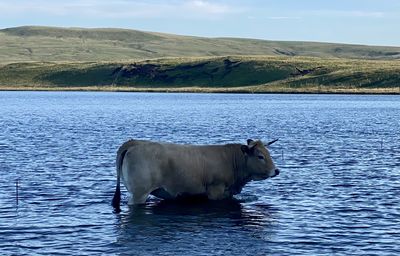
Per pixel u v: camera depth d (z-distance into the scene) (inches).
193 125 2640.3
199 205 983.6
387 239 799.7
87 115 3405.5
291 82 6973.4
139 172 965.8
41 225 868.6
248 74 7647.6
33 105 4594.0
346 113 3535.9
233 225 871.1
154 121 2903.5
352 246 771.4
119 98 5930.1
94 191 1099.3
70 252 749.3
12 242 788.0
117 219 901.8
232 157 1021.2
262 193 1084.5
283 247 768.3
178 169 979.3
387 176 1268.5
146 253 746.8
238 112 3651.6
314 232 833.5
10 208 967.6
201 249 761.6
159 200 1013.2
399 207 978.1
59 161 1462.8
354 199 1037.8
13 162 1443.2
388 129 2470.5
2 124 2699.3
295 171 1331.2
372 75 6560.0
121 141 1940.2
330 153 1648.6
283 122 2847.0
